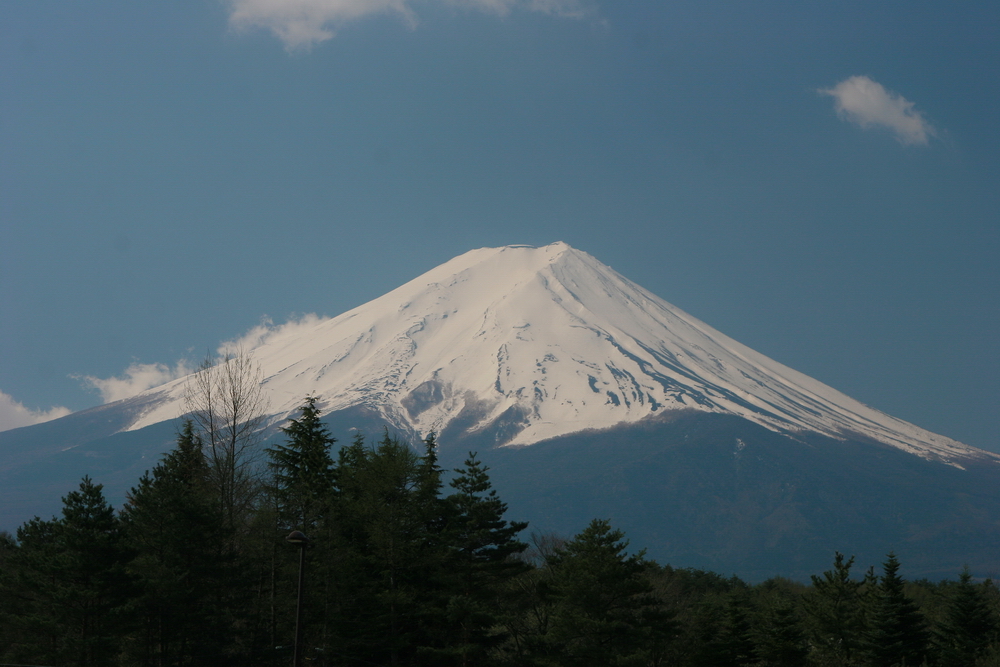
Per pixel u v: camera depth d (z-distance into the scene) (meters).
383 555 82.19
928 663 99.75
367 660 79.88
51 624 72.25
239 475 90.19
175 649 75.62
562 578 86.62
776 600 102.25
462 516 86.44
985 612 102.50
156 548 76.12
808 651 95.62
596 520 87.81
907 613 99.31
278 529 83.38
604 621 81.56
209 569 75.94
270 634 80.25
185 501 75.50
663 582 115.12
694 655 90.00
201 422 91.19
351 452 94.06
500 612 87.25
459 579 82.81
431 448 91.69
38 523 91.25
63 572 73.44
